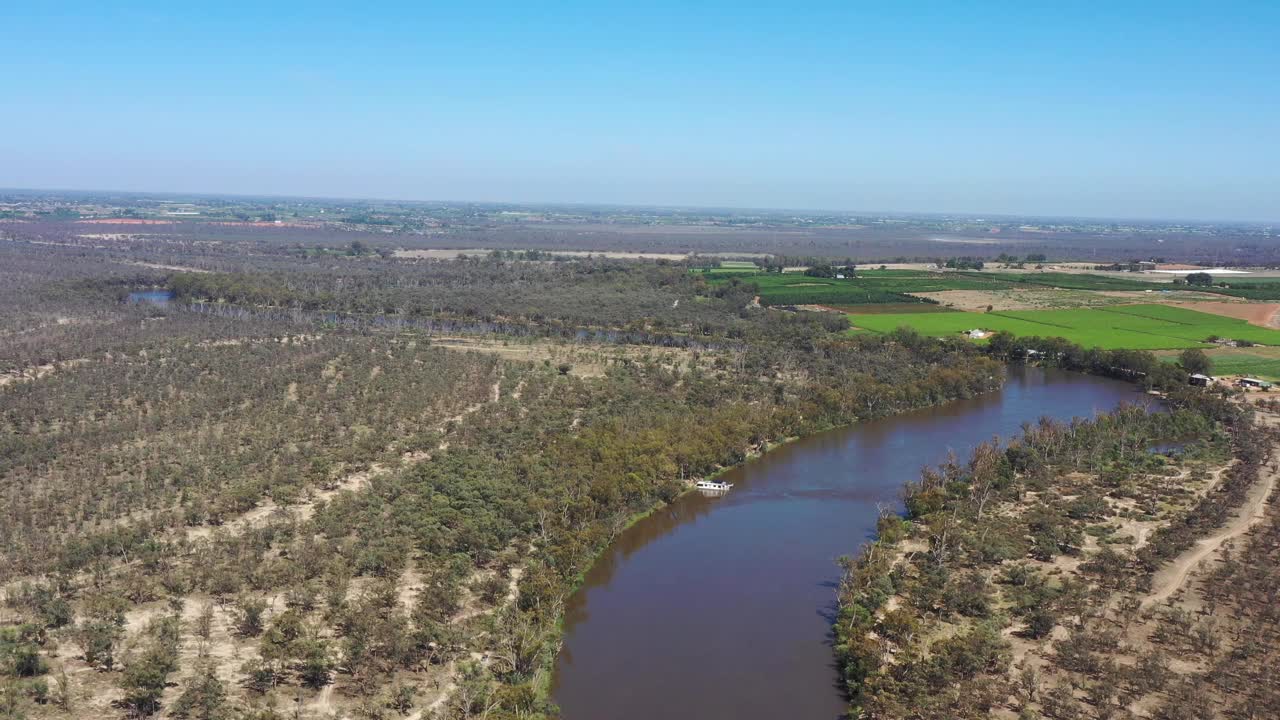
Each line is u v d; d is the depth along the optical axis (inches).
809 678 4296.3
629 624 4827.8
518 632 4281.5
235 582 4667.8
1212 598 4788.4
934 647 4185.5
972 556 5374.0
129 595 4549.7
